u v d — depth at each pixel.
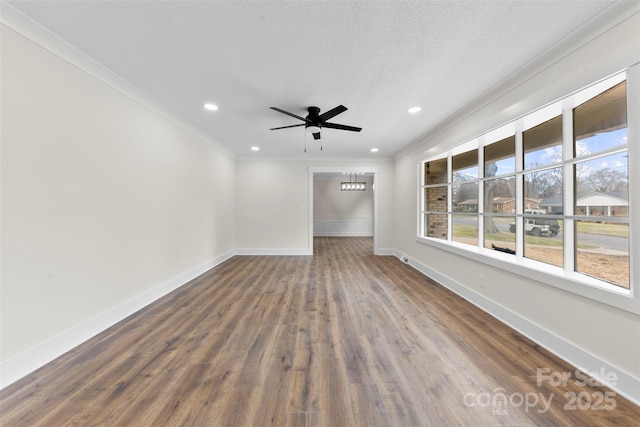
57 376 1.63
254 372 1.68
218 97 2.70
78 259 2.02
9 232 1.58
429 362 1.79
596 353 1.61
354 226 9.81
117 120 2.40
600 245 1.79
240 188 5.83
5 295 1.55
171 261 3.31
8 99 1.57
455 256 3.30
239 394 1.48
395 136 4.12
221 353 1.90
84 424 1.27
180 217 3.50
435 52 1.92
